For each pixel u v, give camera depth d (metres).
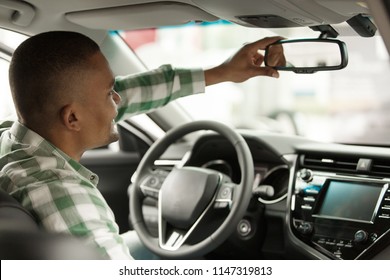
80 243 0.95
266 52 1.97
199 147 2.50
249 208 2.33
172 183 2.29
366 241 2.06
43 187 1.41
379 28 1.17
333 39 1.78
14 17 2.03
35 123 1.51
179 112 2.74
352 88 6.60
